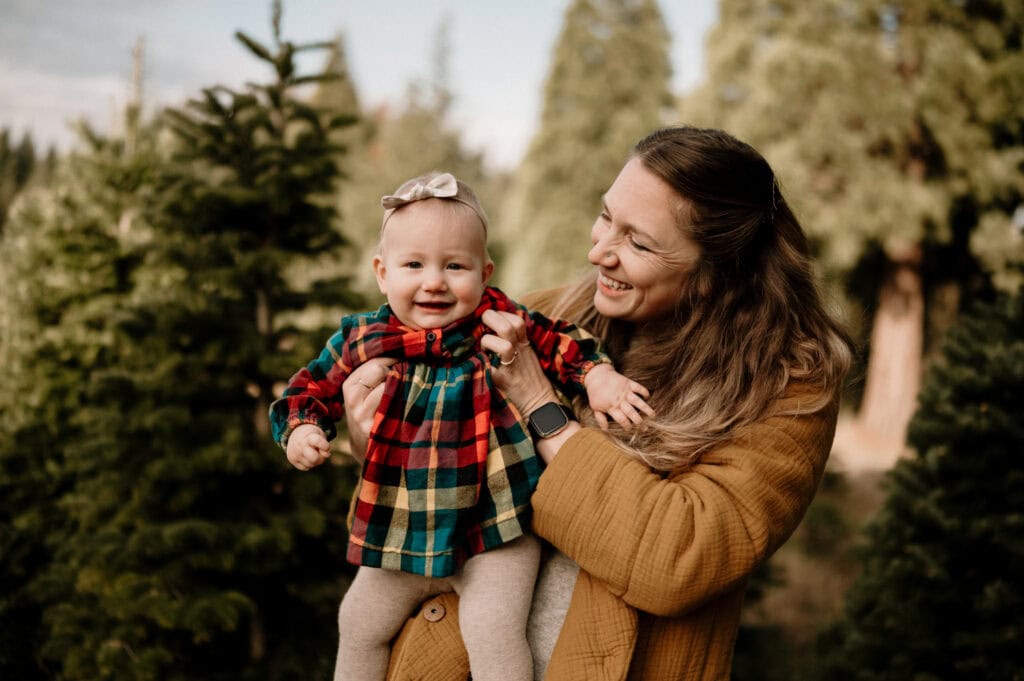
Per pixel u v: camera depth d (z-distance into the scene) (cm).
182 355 360
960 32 1252
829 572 754
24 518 484
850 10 1288
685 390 145
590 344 153
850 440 1312
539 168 1797
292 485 360
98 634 398
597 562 127
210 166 371
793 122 1287
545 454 138
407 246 137
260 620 365
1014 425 329
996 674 304
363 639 142
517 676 130
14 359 510
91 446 372
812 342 147
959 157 1223
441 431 133
